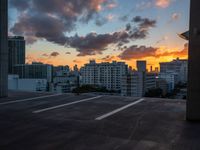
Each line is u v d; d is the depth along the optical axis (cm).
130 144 429
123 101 927
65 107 797
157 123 576
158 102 899
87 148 410
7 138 465
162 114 677
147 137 468
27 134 490
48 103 881
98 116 656
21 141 447
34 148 411
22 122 591
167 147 416
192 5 583
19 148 412
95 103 880
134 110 739
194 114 596
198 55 587
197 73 589
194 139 457
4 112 713
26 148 412
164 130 515
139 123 576
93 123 579
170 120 605
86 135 482
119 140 450
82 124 569
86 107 795
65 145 425
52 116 658
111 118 631
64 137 470
